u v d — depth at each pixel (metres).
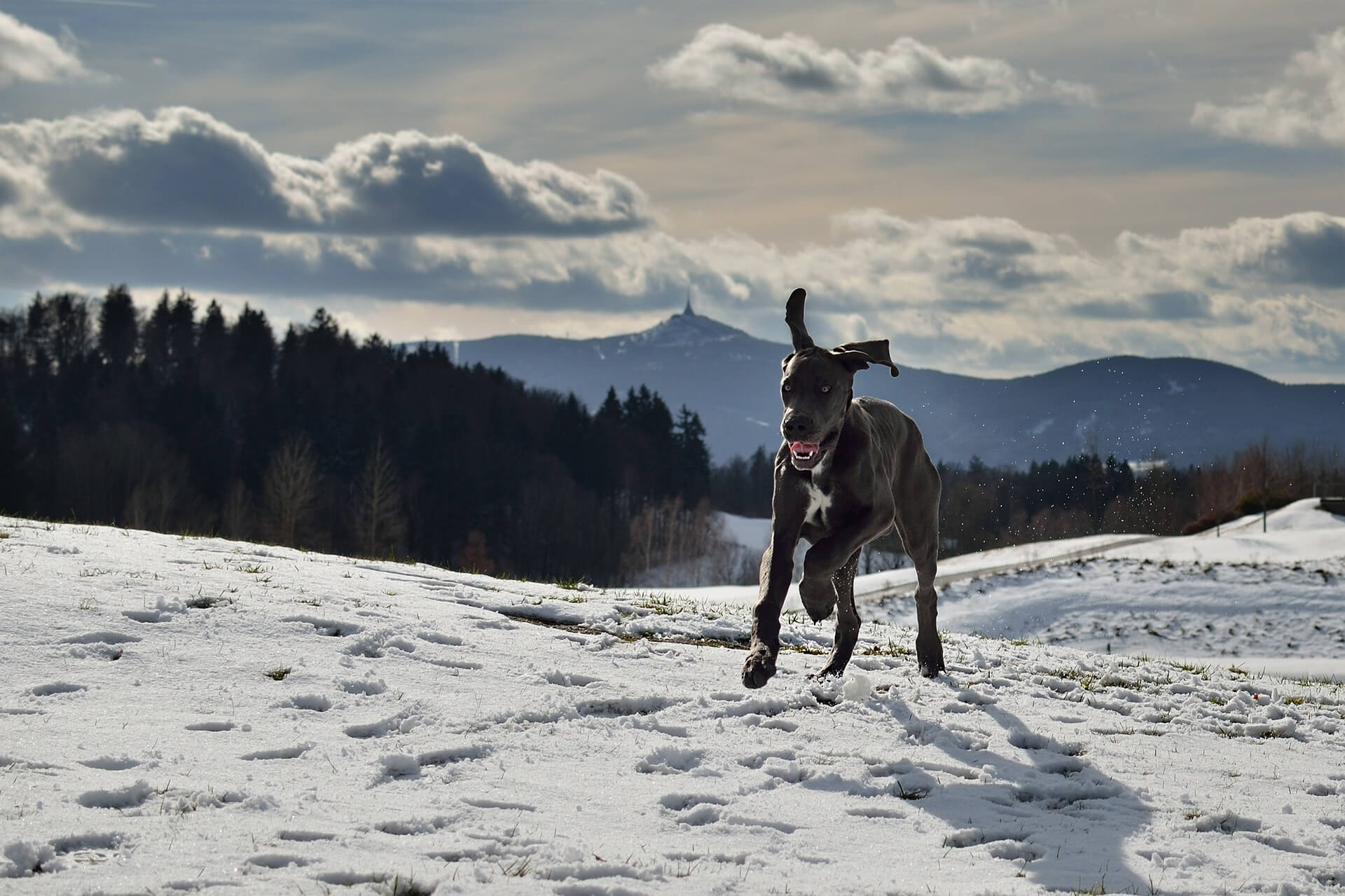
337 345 118.06
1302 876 5.04
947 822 5.63
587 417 112.88
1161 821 5.86
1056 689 9.56
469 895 4.20
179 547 12.33
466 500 90.25
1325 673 26.02
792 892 4.50
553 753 6.27
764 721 7.23
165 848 4.50
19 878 4.15
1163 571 38.34
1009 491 87.38
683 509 110.31
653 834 5.15
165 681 7.09
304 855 4.50
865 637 12.13
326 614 8.97
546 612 10.70
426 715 6.77
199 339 119.88
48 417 93.06
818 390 7.23
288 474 69.62
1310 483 95.94
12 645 7.44
